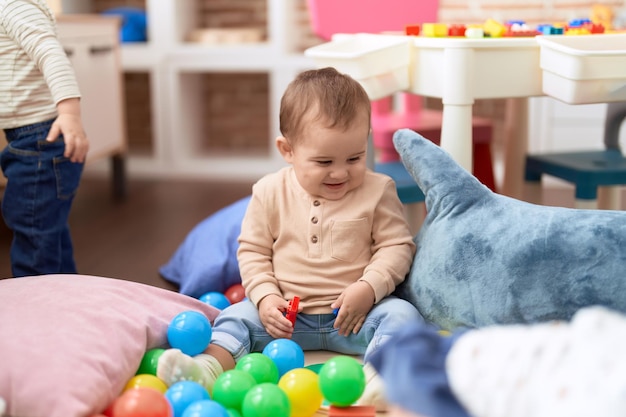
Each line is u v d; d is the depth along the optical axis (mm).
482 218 1219
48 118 1595
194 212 2715
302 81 1284
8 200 1620
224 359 1194
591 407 646
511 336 749
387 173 1878
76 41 2479
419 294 1261
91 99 2615
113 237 2379
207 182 3258
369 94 1441
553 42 1334
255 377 1105
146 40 3395
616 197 2037
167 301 1269
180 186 3182
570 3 3037
